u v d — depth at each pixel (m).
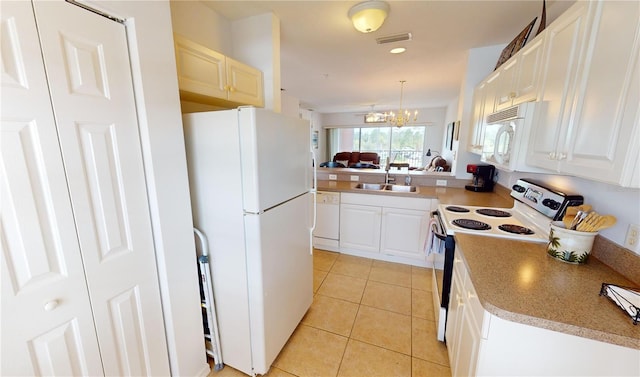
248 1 1.72
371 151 8.84
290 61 2.97
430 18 1.92
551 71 1.21
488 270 1.09
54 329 0.86
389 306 2.17
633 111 0.71
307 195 1.84
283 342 1.65
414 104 6.91
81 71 0.86
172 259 1.22
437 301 1.96
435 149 7.84
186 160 1.31
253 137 1.20
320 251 3.28
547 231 1.44
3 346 0.75
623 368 0.78
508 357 0.89
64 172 0.84
